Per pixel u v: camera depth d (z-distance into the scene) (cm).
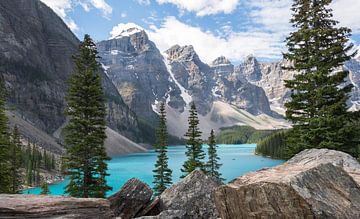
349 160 1134
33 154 9925
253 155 19625
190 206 1388
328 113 2191
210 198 1410
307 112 2350
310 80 2352
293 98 2392
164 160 5069
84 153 3281
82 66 3503
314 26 2425
